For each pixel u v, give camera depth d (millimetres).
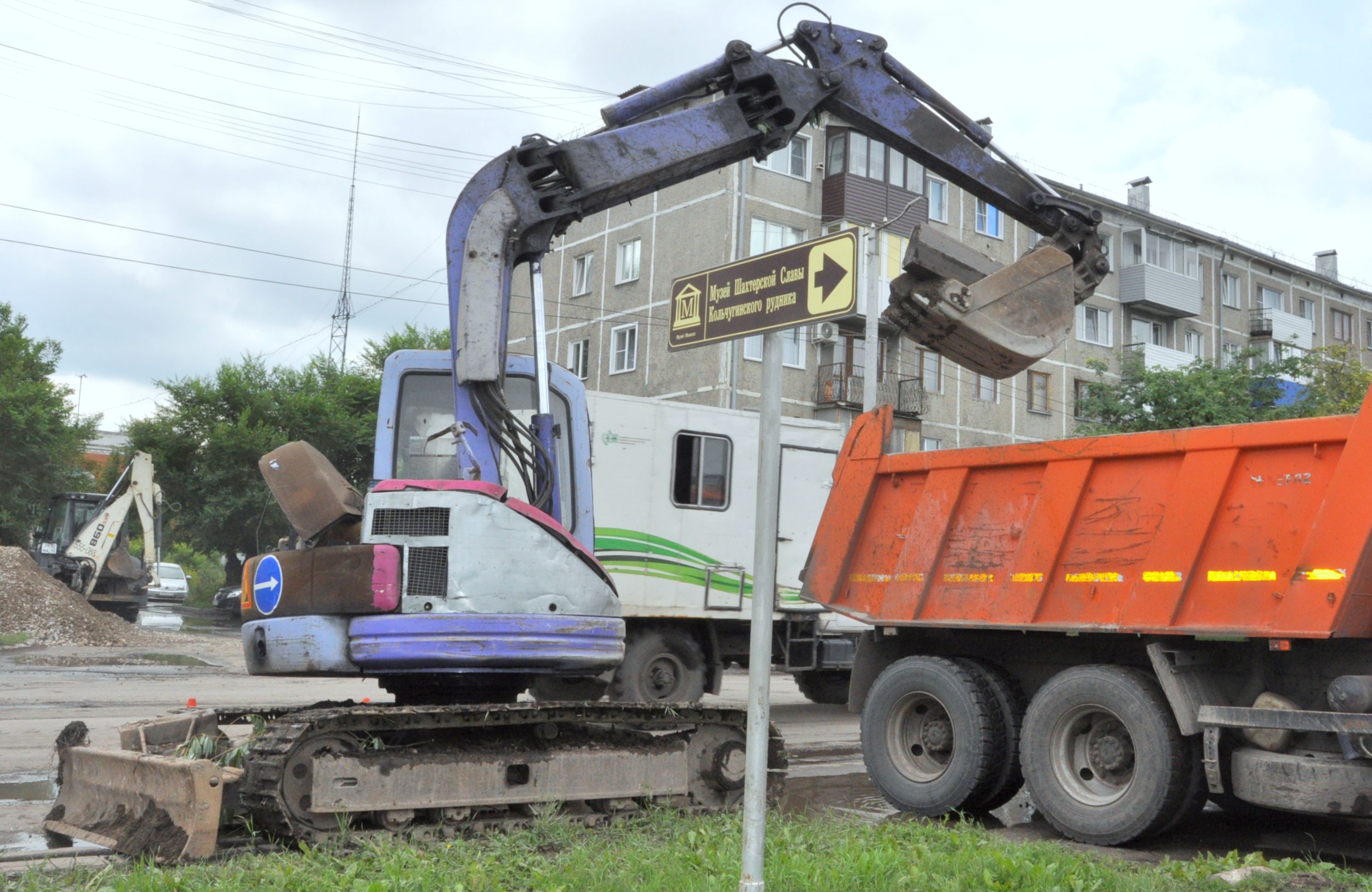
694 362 31844
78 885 4879
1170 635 6730
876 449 8516
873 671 8570
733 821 6352
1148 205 42875
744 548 13453
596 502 12500
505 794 6258
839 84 8297
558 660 6395
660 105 8047
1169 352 40625
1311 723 6059
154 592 31922
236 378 42719
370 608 6160
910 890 5004
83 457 50812
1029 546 7398
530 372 8227
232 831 6262
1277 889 5422
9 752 9336
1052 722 7141
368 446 42594
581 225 36250
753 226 31547
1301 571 6113
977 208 35125
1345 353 34938
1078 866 5520
